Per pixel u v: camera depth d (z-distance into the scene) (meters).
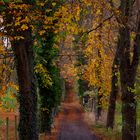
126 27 20.33
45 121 33.91
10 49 16.92
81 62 44.44
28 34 16.36
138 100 21.77
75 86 100.19
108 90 39.38
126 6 19.31
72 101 95.75
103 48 35.50
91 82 39.75
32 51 16.83
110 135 31.78
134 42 20.91
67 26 15.18
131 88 20.95
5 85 17.08
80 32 16.77
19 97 17.14
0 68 17.11
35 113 17.27
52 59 33.22
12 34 15.12
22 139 17.20
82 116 58.03
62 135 35.06
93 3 16.86
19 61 16.67
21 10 14.05
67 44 43.38
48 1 14.93
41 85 32.84
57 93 34.03
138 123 26.78
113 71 30.17
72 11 15.15
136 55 21.06
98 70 38.81
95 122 43.69
